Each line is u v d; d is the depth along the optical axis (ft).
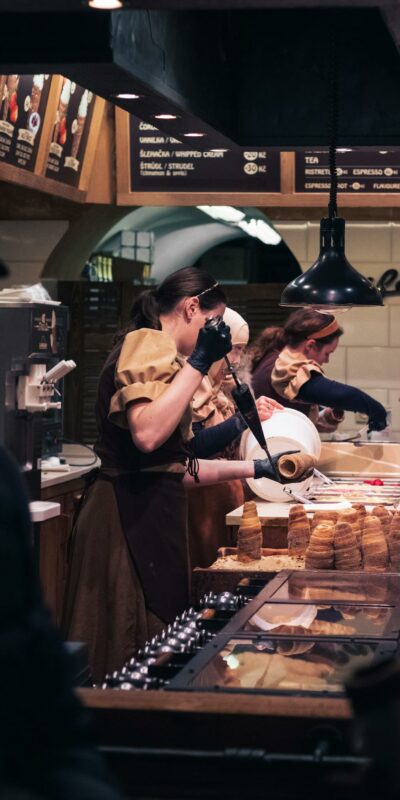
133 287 24.61
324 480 17.13
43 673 4.63
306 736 6.06
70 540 11.73
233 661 7.27
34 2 7.52
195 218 32.76
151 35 10.13
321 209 24.43
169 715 6.17
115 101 11.06
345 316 24.95
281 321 24.98
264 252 38.40
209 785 5.94
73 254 25.07
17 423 16.05
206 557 14.70
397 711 4.51
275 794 5.87
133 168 22.58
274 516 13.33
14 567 4.61
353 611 8.77
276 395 17.17
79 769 4.53
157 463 11.28
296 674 6.91
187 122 12.25
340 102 13.70
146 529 11.18
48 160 20.39
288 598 9.31
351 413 24.81
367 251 24.58
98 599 11.23
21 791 4.44
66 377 24.76
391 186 22.29
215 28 12.75
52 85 19.74
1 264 4.81
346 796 5.67
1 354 15.94
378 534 11.30
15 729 4.52
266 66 13.79
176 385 10.82
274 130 13.83
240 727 6.12
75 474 18.72
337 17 13.53
